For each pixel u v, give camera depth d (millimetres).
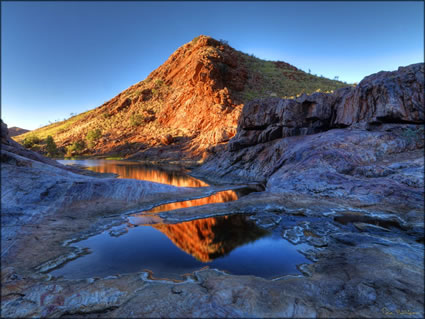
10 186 13125
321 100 27266
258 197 16156
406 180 14773
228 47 115438
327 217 12219
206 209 13898
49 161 22953
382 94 21703
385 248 7781
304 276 6617
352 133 21625
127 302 5164
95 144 90438
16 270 7145
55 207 12922
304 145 23016
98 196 15141
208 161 41156
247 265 7461
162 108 97688
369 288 5230
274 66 118000
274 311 4434
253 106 32469
